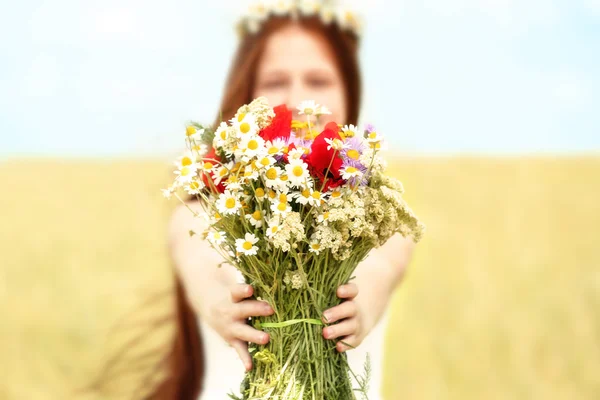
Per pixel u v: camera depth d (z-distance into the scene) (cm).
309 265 140
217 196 142
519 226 831
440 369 422
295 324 140
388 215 133
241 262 141
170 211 213
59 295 552
